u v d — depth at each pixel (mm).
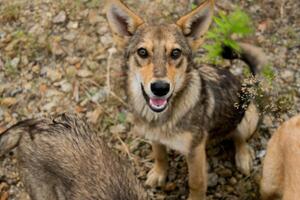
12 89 1688
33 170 1394
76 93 1671
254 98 1502
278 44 1719
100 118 1628
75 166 1339
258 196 1500
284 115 1571
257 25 1757
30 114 1646
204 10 1369
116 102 1646
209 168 1561
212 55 1592
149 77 1333
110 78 1682
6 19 1808
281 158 1330
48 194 1396
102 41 1744
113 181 1310
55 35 1768
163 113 1381
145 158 1580
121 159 1355
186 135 1398
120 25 1395
